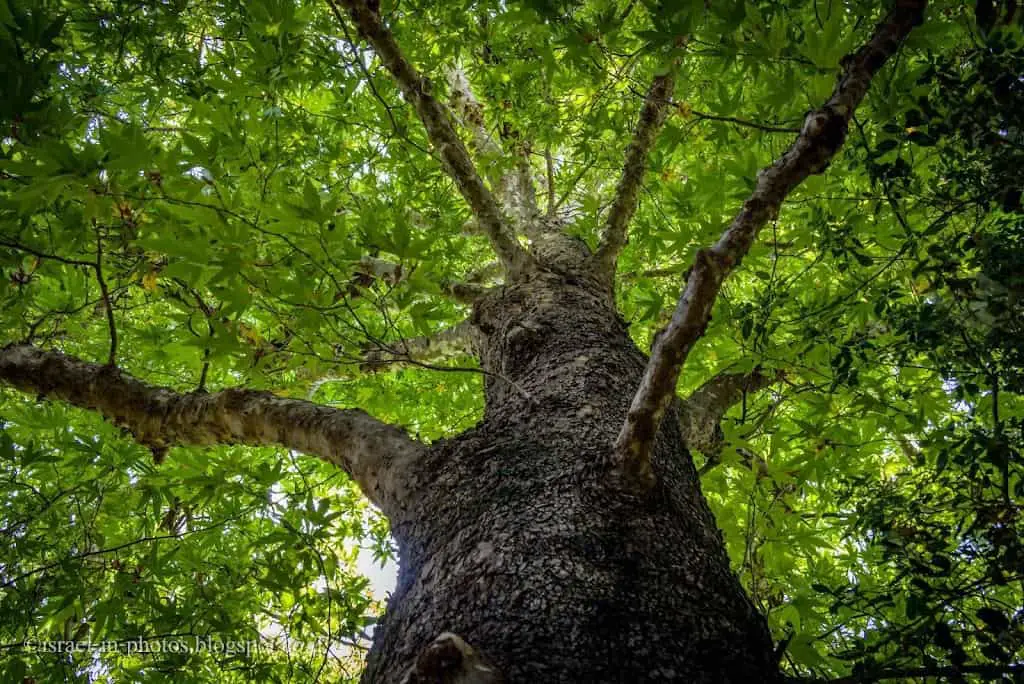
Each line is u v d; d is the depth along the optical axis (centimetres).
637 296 366
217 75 259
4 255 187
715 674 107
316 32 279
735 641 116
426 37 324
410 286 176
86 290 263
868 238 214
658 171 293
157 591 275
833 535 347
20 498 273
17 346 239
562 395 174
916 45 160
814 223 193
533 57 312
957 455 142
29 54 175
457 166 246
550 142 333
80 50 276
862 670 132
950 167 153
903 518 153
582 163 377
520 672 102
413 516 157
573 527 129
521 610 113
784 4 182
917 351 167
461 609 119
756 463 238
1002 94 134
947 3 166
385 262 245
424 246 166
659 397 129
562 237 299
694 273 124
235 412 211
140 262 211
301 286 174
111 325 221
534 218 345
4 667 239
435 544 143
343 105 346
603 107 311
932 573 142
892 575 267
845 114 127
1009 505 136
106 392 222
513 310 229
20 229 182
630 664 104
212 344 189
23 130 166
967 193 153
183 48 281
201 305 218
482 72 339
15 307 243
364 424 195
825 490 288
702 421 250
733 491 288
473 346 288
